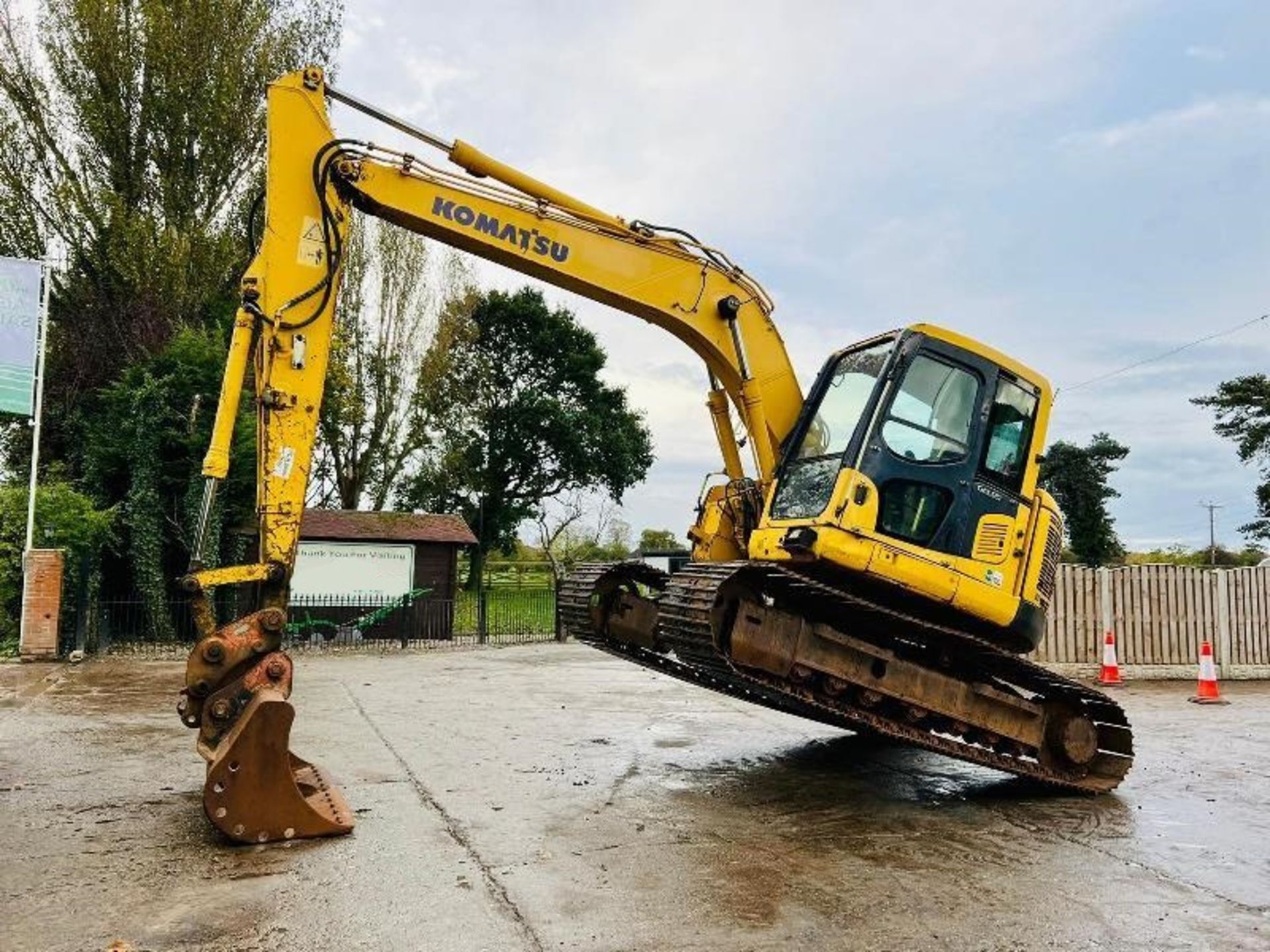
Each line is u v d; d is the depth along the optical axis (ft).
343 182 21.40
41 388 47.24
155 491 54.90
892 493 22.57
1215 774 25.48
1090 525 92.99
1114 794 23.15
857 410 23.35
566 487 140.87
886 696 22.80
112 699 33.99
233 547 59.11
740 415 25.62
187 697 18.01
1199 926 14.08
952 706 23.43
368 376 90.48
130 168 68.69
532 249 23.32
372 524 66.64
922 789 23.26
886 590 22.80
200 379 55.93
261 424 19.97
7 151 66.33
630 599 27.20
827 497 22.67
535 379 139.74
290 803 17.04
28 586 44.93
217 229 69.67
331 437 88.22
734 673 20.15
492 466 134.31
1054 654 47.09
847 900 14.90
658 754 26.40
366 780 22.06
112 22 67.15
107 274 66.23
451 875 15.38
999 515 23.76
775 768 25.03
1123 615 47.83
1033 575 24.02
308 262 20.84
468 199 22.77
